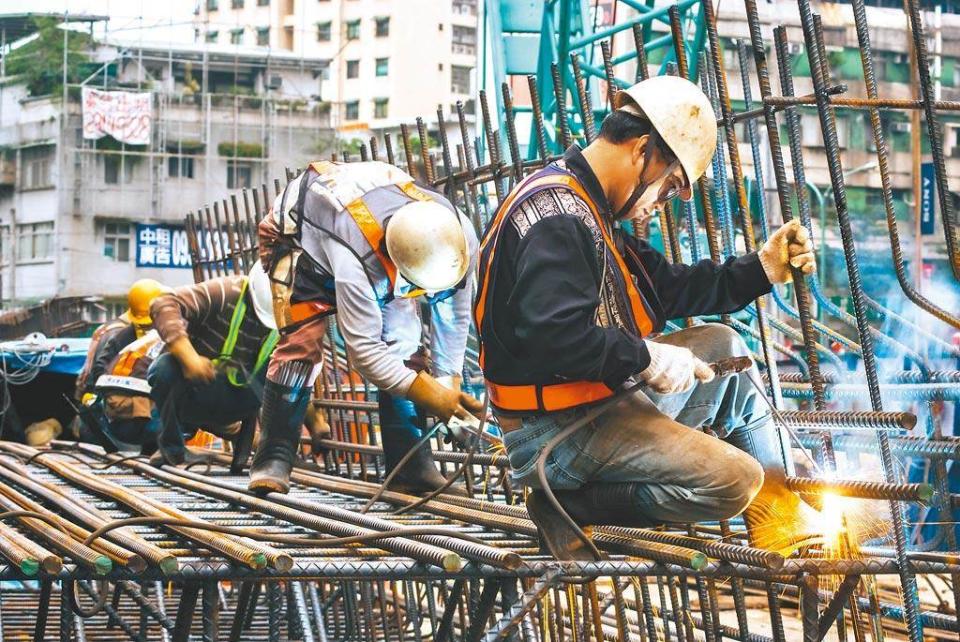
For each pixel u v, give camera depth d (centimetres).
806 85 2641
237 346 630
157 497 519
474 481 568
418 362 476
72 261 6378
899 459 441
